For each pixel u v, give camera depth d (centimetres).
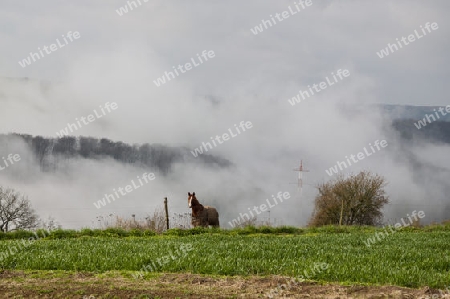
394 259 1758
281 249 1917
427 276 1409
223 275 1447
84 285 1312
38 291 1238
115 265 1547
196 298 1180
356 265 1552
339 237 2502
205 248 1923
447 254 1873
